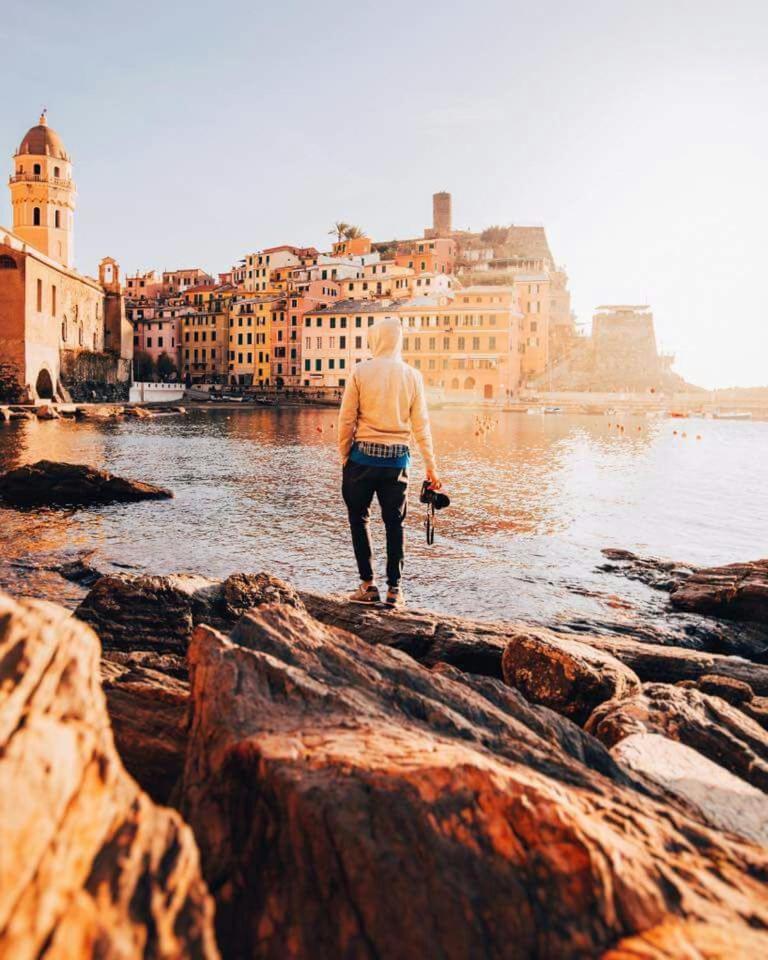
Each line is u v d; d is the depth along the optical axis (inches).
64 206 4136.3
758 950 68.4
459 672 157.8
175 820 62.2
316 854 74.3
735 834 108.2
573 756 135.5
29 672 63.2
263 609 148.4
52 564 433.1
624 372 4699.8
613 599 381.1
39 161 4025.6
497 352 4047.7
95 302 4160.9
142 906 54.1
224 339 5032.0
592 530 585.3
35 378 3036.4
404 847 72.6
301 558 461.4
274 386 4682.6
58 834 53.8
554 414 3430.1
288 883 73.9
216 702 106.0
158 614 258.1
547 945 66.4
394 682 136.3
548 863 71.7
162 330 5162.4
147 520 601.0
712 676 229.3
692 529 599.5
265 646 135.4
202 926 56.1
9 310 2891.2
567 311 5334.6
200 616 264.5
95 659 71.6
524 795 77.7
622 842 79.0
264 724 100.1
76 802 57.4
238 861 79.4
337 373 4498.0
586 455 1337.4
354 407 263.0
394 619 263.3
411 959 65.1
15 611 67.2
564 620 340.8
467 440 1678.2
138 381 5152.6
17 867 49.3
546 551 499.2
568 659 205.9
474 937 66.3
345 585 395.2
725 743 158.6
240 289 5388.8
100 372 3777.1
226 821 85.4
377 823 74.8
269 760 85.4
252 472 975.6
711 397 3880.4
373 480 267.0
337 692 115.8
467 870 71.0
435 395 3831.2
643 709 172.9
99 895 52.8
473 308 4077.3
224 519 607.8
